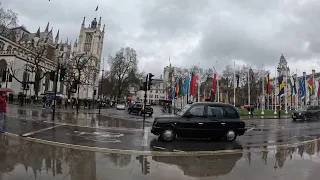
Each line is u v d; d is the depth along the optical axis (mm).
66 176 4781
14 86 52125
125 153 7188
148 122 19672
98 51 96188
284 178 5043
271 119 27375
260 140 10938
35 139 8812
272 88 70250
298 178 5047
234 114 10492
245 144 9711
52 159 6016
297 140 11039
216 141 10305
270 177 5102
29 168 5188
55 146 7691
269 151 7988
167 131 9750
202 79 75250
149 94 149375
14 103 36188
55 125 13898
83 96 78688
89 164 5727
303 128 16625
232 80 71562
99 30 96938
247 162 6387
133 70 68625
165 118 9953
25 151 6719
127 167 5605
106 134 11414
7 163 5477
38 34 86500
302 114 24312
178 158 6730
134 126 15898
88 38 96000
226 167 5848
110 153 7066
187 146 8945
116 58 67250
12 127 11797
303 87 37594
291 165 6098
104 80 77062
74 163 5750
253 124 19906
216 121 10086
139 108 31578
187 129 9844
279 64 70312
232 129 10219
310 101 51219
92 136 10539
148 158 6621
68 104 41406
